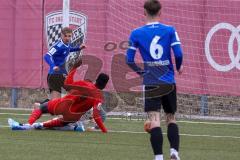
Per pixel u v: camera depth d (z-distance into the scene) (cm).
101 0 4919
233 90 4800
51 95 3819
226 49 4803
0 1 5106
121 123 4162
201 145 3053
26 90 5234
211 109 4891
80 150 2728
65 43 3772
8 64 5116
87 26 4928
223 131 3853
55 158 2473
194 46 4834
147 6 2367
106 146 2895
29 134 3291
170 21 4859
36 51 5050
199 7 4831
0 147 2755
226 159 2584
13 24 5091
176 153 2331
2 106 5291
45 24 5012
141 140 3175
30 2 5050
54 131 3475
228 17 4803
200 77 4822
